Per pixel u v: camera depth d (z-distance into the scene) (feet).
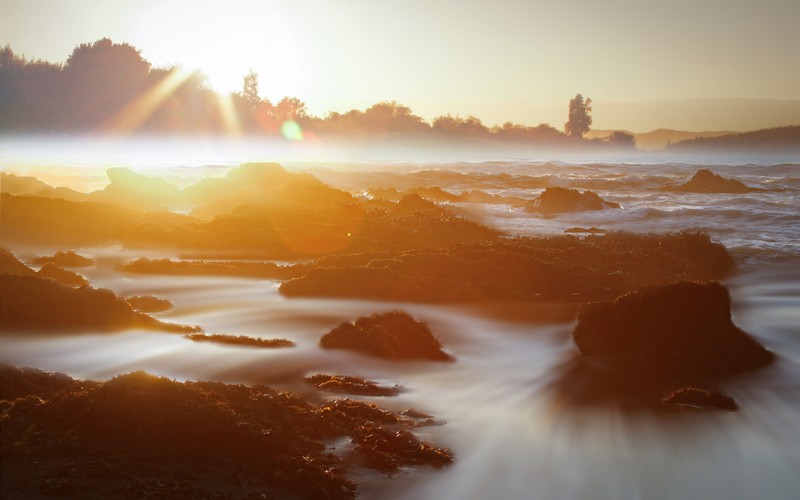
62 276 42.65
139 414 19.58
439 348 32.19
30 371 24.03
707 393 27.37
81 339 31.24
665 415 25.94
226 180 89.86
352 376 28.63
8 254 41.93
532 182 135.23
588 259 50.96
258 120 475.72
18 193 82.64
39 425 19.15
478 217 83.51
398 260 46.06
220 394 21.97
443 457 21.36
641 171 178.50
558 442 23.30
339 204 73.82
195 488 17.33
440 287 42.09
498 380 29.19
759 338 36.60
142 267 48.62
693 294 32.48
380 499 18.90
